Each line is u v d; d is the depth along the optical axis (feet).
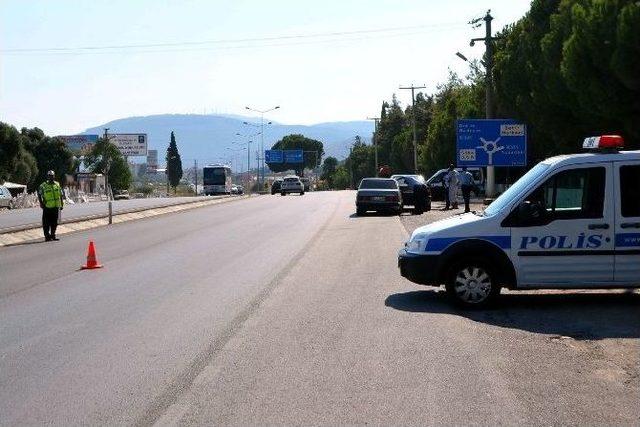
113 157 367.66
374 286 44.45
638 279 36.40
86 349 29.53
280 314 35.94
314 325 33.22
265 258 59.67
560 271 36.55
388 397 22.54
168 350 28.96
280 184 262.67
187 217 125.49
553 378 24.67
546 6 128.67
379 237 76.18
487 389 23.32
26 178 273.54
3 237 86.07
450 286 37.04
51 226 85.71
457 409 21.40
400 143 334.85
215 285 45.80
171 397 22.85
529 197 36.76
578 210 36.58
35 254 70.03
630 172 36.45
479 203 138.51
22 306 40.34
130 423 20.59
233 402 22.29
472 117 207.31
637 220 36.40
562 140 120.67
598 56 93.25
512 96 139.03
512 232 36.73
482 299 36.96
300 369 25.85
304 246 68.54
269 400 22.43
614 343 29.66
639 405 21.97
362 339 30.30
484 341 29.76
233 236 82.23
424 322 33.55
